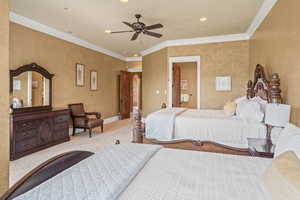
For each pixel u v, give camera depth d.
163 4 3.23
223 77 5.19
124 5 3.25
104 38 5.22
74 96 5.16
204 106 5.39
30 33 3.88
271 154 1.89
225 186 1.05
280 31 2.67
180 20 3.96
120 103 7.62
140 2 3.15
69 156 1.46
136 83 9.11
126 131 5.35
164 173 1.22
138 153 1.51
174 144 2.51
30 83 3.77
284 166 0.93
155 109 6.32
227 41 5.12
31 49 3.90
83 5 3.23
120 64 7.81
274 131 2.25
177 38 5.31
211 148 2.34
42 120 3.59
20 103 3.55
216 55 5.23
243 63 5.01
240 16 3.77
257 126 2.62
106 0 3.06
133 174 1.16
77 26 4.27
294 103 2.23
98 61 6.23
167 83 5.68
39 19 3.84
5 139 1.78
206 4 3.24
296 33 2.18
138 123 2.70
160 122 3.10
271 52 3.08
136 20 3.92
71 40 5.01
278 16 2.75
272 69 3.03
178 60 5.54
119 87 7.71
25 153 3.25
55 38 4.50
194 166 1.34
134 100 9.13
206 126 2.87
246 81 5.00
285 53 2.49
